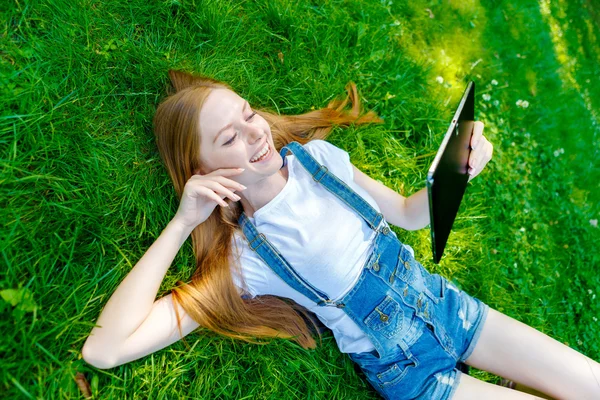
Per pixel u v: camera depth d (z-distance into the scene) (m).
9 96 1.73
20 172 1.74
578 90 3.36
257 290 1.93
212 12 2.23
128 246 1.94
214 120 1.74
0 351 1.57
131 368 1.82
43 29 1.88
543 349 1.98
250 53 2.38
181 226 1.78
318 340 2.19
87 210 1.84
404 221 2.11
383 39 2.67
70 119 1.86
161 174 2.04
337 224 1.90
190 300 1.83
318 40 2.50
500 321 2.05
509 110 3.06
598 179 3.14
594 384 1.94
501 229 2.75
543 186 2.99
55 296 1.71
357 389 2.23
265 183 1.89
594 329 2.77
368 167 2.44
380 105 2.60
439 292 2.07
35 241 1.70
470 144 1.93
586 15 3.56
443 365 1.98
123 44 2.04
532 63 3.21
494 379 2.39
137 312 1.67
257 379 2.05
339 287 1.90
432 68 2.79
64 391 1.66
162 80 2.10
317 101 2.44
